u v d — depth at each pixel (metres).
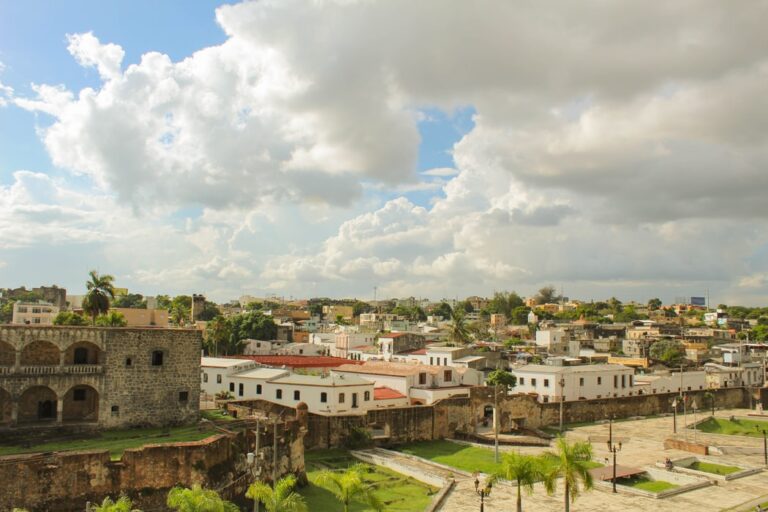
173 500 39.38
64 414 62.78
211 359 103.44
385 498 58.66
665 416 113.31
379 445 81.31
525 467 45.16
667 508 56.22
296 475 61.78
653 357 183.88
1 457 44.28
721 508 56.44
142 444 54.91
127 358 62.66
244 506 52.38
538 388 113.00
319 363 119.75
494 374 118.19
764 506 57.09
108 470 45.44
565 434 94.19
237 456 53.06
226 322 164.25
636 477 67.50
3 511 41.72
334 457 74.88
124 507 38.91
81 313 122.00
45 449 52.81
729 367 155.12
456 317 173.75
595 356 173.12
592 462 73.06
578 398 111.88
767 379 161.00
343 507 55.56
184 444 48.44
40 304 165.88
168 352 64.75
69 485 44.00
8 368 57.62
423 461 72.50
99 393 61.03
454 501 57.53
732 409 126.81
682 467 71.50
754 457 78.44
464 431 90.25
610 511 55.12
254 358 119.00
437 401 88.62
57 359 63.66
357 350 157.00
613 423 104.19
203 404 80.88
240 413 72.38
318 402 87.19
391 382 101.62
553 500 58.12
